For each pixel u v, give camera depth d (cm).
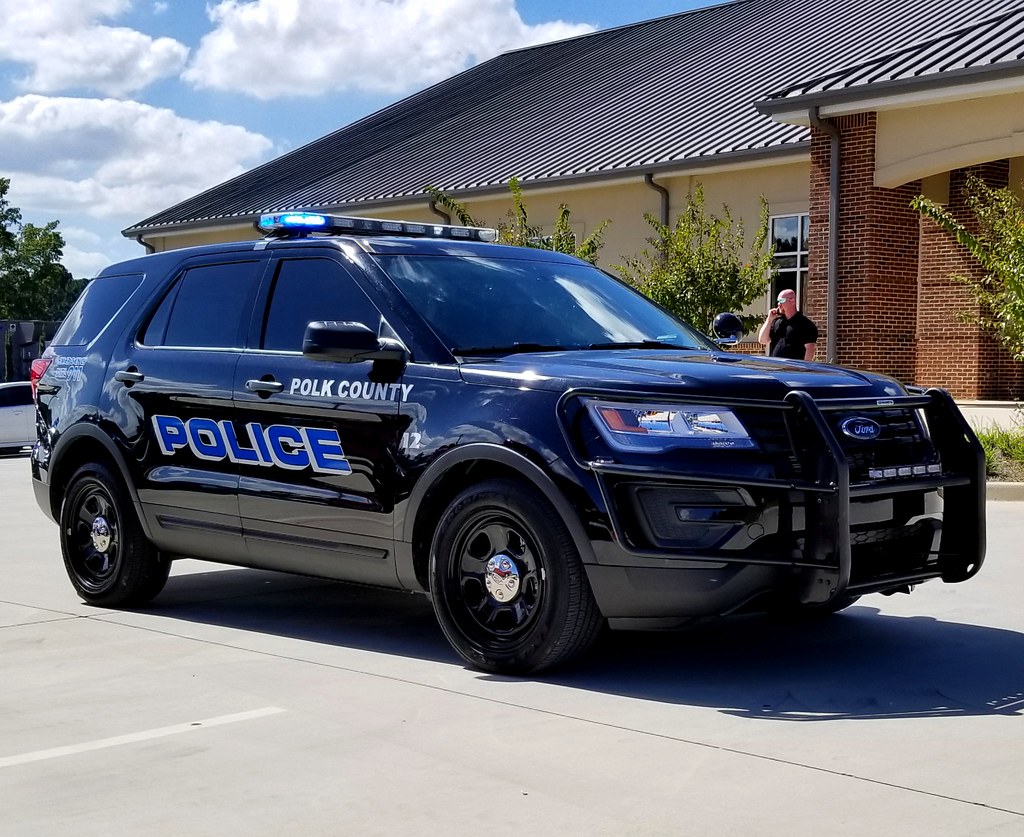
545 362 532
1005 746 418
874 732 436
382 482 555
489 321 578
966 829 342
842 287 1809
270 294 630
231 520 623
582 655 513
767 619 631
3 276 6009
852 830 342
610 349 581
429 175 2769
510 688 502
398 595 726
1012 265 1270
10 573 816
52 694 502
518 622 515
